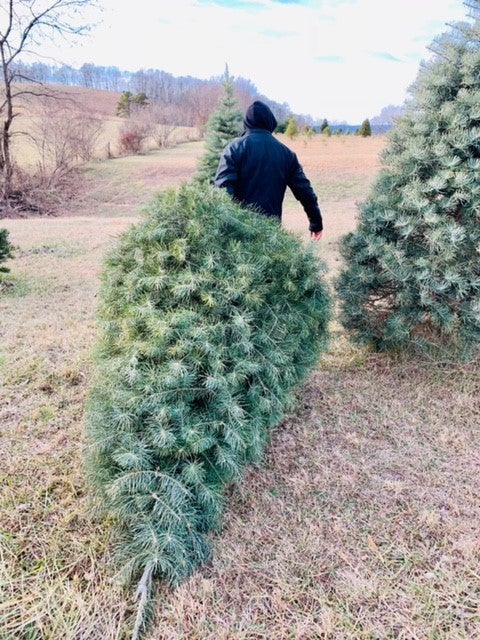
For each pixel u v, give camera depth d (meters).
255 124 2.44
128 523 1.52
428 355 2.73
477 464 1.95
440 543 1.54
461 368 2.73
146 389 1.52
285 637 1.25
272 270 1.90
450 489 1.80
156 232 1.77
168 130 26.39
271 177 2.44
